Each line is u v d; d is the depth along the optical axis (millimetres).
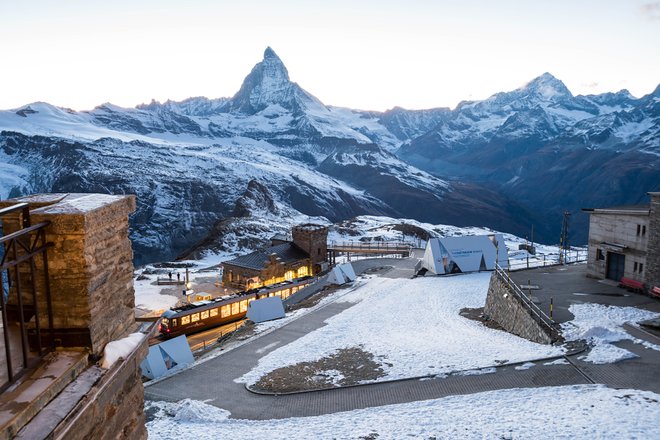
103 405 6227
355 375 23734
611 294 31266
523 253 70688
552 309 28203
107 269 7191
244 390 23266
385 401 20016
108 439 6480
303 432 17047
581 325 25172
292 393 22188
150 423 19750
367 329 33000
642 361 20375
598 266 36031
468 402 18406
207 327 48000
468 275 49000
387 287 47062
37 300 6434
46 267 6211
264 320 40500
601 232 35500
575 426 14703
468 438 14883
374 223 137250
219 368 26984
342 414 19016
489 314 33062
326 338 31422
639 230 31938
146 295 64562
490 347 25547
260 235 116625
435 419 16938
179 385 24594
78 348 6449
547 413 16141
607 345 22078
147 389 24312
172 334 45344
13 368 5707
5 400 5062
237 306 50875
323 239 73125
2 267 5176
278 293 56156
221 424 19172
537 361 21812
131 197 8188
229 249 107438
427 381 21594
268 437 16797
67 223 6203
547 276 37531
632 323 25094
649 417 14867
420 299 40406
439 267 49875
